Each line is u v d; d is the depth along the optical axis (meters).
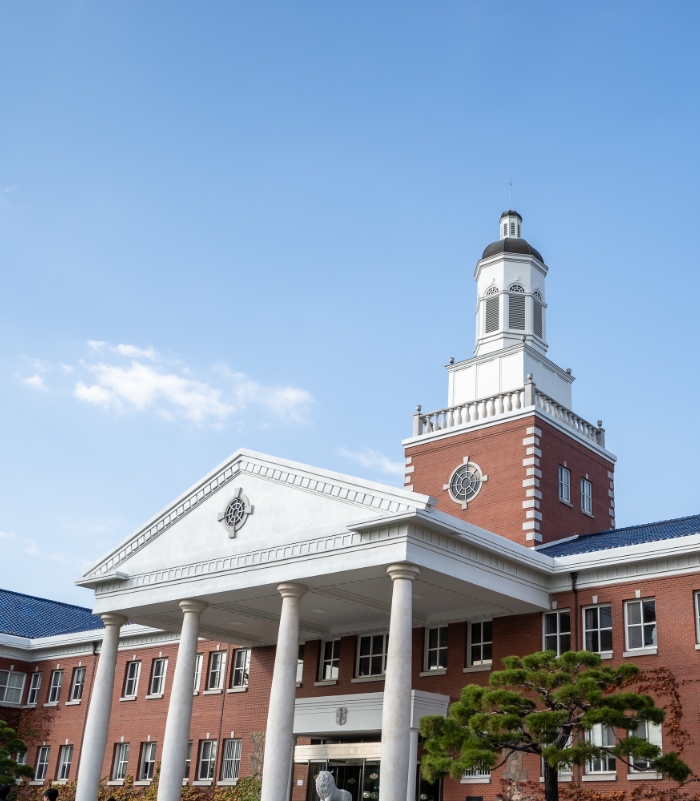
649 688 30.97
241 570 34.19
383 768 27.92
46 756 52.31
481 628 36.50
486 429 42.69
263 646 44.56
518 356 44.47
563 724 24.48
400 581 29.70
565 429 42.97
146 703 48.34
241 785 41.50
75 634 52.84
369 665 39.81
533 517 39.59
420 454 44.69
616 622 32.62
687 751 29.59
